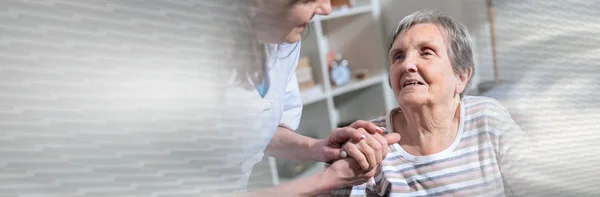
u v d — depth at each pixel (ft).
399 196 2.91
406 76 2.85
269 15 1.65
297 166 2.97
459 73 2.87
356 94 10.11
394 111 3.13
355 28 9.82
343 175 2.53
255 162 1.69
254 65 1.61
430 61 2.79
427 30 2.85
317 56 8.66
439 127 2.89
